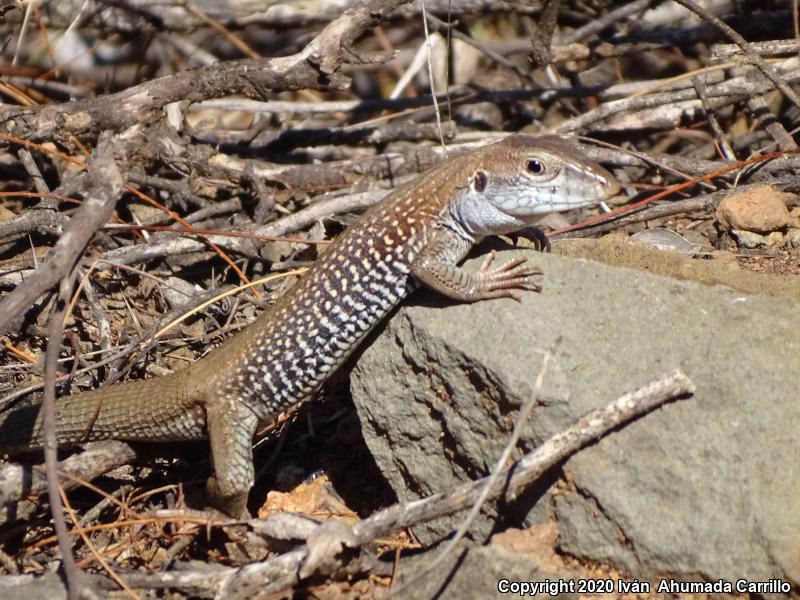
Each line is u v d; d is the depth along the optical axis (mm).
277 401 10281
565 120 16453
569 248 11062
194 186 13820
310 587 8750
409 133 15500
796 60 14578
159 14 16453
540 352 8875
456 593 8406
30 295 8672
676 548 8219
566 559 8719
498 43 17312
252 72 13609
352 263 9859
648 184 14766
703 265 10570
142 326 12453
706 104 14703
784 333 8875
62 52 16375
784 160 13805
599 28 16297
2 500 9617
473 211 9969
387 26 17281
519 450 8867
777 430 8367
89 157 13164
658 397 8359
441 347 9344
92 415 10414
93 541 9891
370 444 10133
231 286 12562
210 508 10102
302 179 14125
